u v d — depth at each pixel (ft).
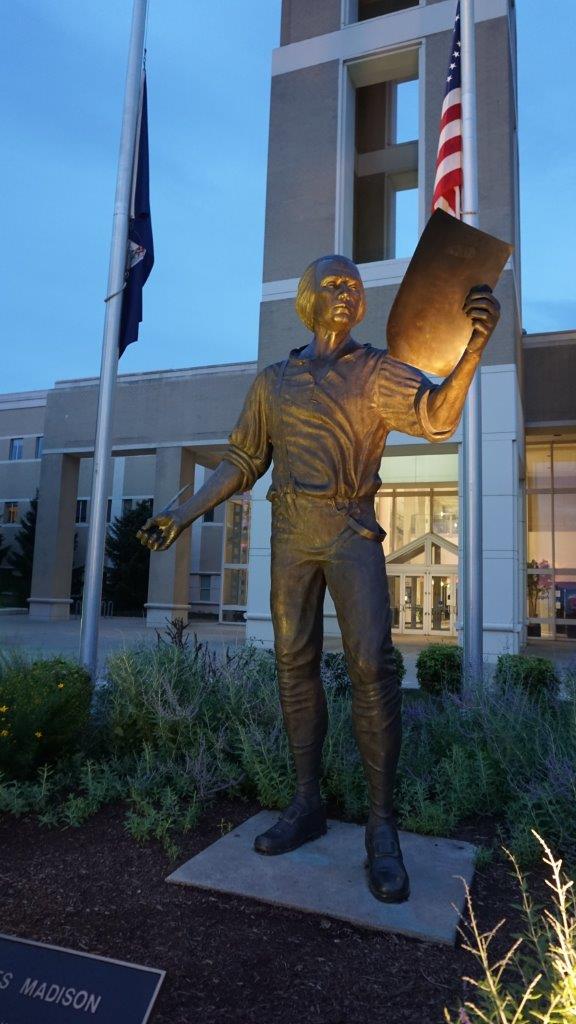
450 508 81.97
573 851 11.18
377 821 10.75
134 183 27.09
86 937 9.08
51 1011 6.90
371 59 54.65
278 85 56.90
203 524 137.80
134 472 143.84
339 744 15.03
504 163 48.80
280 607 11.61
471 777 14.20
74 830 12.80
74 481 93.04
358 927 9.39
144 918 9.57
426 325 10.14
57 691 15.55
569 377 66.08
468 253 8.96
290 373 11.76
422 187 51.29
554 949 6.45
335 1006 7.76
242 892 10.12
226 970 8.41
